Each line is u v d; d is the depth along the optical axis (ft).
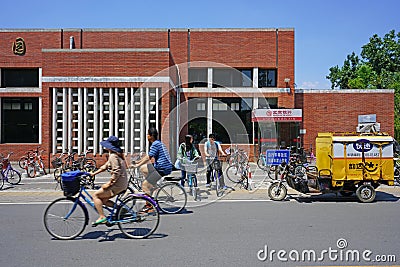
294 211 31.73
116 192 23.52
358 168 35.76
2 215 30.42
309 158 68.44
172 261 19.16
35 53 82.69
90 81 63.62
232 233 24.52
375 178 35.83
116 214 23.54
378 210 32.01
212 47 84.38
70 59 63.87
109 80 63.62
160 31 84.38
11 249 21.29
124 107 63.93
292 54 84.43
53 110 64.08
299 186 36.96
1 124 80.33
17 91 79.92
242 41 84.43
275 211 31.73
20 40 82.58
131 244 22.21
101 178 52.54
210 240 22.90
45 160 63.31
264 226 26.35
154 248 21.36
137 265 18.58
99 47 84.12
